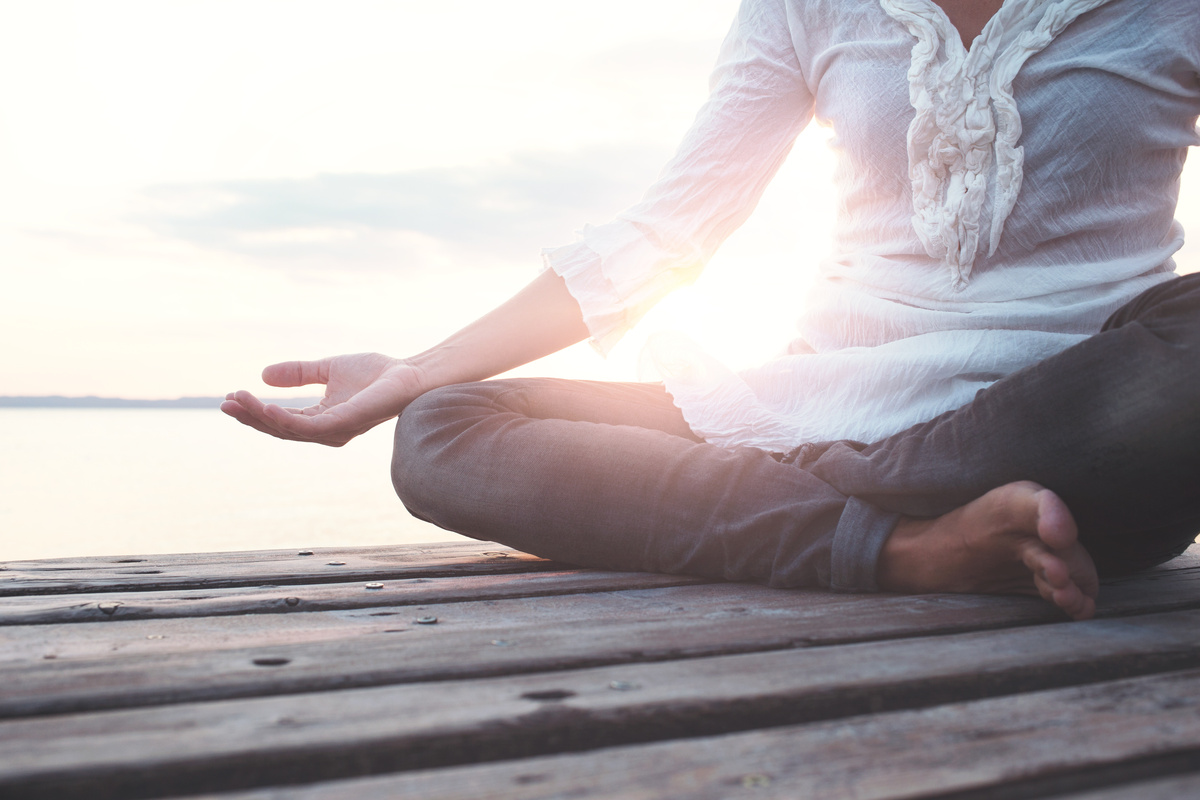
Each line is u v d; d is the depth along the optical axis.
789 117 1.47
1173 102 1.14
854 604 1.01
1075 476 0.92
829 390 1.28
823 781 0.50
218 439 114.38
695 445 1.20
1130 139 1.13
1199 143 1.19
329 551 1.63
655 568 1.21
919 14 1.19
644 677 0.70
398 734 0.56
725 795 0.48
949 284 1.22
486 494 1.24
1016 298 1.18
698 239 1.46
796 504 1.11
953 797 0.49
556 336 1.48
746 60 1.45
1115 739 0.57
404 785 0.50
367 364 1.48
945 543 1.00
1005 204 1.16
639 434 1.22
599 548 1.22
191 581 1.24
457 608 1.03
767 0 1.46
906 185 1.26
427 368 1.42
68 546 35.66
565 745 0.59
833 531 1.09
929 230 1.20
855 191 1.33
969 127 1.15
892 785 0.50
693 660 0.75
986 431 0.97
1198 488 0.90
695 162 1.46
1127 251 1.19
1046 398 0.92
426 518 1.36
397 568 1.38
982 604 1.00
